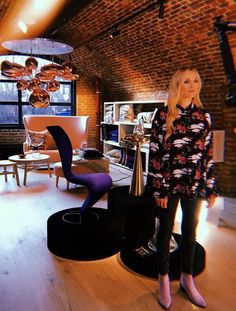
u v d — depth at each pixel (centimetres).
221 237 304
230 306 197
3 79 722
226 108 443
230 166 447
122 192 299
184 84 179
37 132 624
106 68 680
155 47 485
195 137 181
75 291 211
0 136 732
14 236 297
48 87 484
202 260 249
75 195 438
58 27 528
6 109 736
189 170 183
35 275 230
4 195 432
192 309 193
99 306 195
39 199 417
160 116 186
